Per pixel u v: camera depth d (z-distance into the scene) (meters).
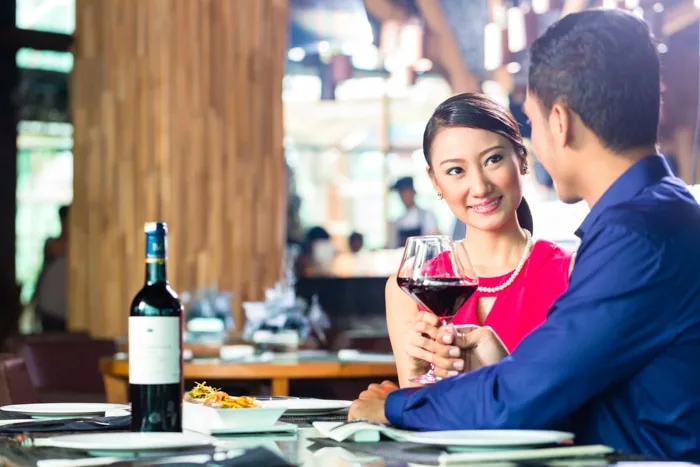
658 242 1.66
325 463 1.40
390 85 9.87
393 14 8.38
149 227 1.66
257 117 6.89
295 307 5.05
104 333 6.88
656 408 1.68
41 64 8.24
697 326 1.67
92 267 6.95
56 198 8.40
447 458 1.37
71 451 1.52
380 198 10.05
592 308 1.65
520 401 1.65
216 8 6.81
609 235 1.68
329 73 9.87
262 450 1.37
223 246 6.80
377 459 1.43
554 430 1.70
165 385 1.63
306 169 9.95
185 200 6.77
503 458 1.40
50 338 5.42
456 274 1.94
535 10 7.38
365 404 1.84
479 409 1.67
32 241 8.32
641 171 1.74
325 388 5.02
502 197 2.40
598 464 1.38
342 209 10.03
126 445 1.47
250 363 4.32
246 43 6.86
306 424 1.90
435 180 2.46
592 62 1.73
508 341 2.40
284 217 7.00
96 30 6.95
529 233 2.50
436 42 8.26
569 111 1.75
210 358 4.77
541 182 8.05
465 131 2.38
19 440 1.67
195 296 5.71
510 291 2.43
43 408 2.08
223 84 6.83
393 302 2.51
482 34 8.04
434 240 1.96
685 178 7.41
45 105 8.34
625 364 1.66
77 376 5.21
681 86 7.26
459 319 2.44
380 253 9.04
